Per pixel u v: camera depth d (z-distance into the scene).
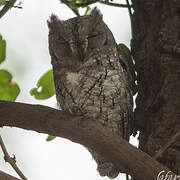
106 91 8.35
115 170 8.48
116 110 8.41
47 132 6.46
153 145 6.92
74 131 6.19
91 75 8.46
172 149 6.65
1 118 6.44
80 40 8.50
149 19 7.98
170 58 7.19
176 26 7.33
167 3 7.60
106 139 6.02
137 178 5.88
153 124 7.17
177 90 7.01
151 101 7.40
